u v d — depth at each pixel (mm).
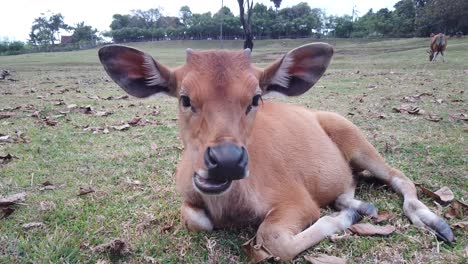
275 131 761
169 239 645
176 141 1196
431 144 1079
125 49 649
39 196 821
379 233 641
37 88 2469
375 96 1895
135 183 877
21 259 592
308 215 681
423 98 1797
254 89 592
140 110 1668
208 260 588
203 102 571
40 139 1219
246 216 669
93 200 798
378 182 861
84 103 1841
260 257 579
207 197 656
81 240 644
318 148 815
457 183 834
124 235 662
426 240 625
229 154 512
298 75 707
